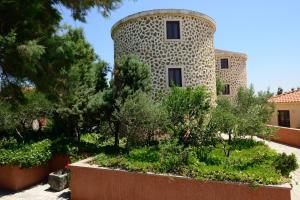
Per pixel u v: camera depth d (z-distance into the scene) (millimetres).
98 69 15547
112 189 8031
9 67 6543
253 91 14906
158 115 10727
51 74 7508
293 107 23062
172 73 17188
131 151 10227
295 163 7996
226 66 32156
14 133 15742
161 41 17156
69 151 11508
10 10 6656
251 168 7617
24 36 6723
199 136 9234
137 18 17547
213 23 18922
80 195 8453
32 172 10836
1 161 10086
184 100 9562
